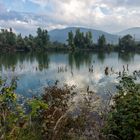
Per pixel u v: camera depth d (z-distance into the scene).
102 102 7.64
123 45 161.75
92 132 5.88
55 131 5.20
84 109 6.73
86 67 56.44
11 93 5.07
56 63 69.56
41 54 126.50
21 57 99.75
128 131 5.11
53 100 6.91
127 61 77.81
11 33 145.12
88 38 158.50
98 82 25.53
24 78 31.48
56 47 156.88
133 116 5.09
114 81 24.25
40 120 5.81
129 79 6.30
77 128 6.07
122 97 5.97
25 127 4.74
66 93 7.62
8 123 4.51
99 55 118.00
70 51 152.50
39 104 4.62
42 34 152.38
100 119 6.43
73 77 35.84
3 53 127.00
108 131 5.41
